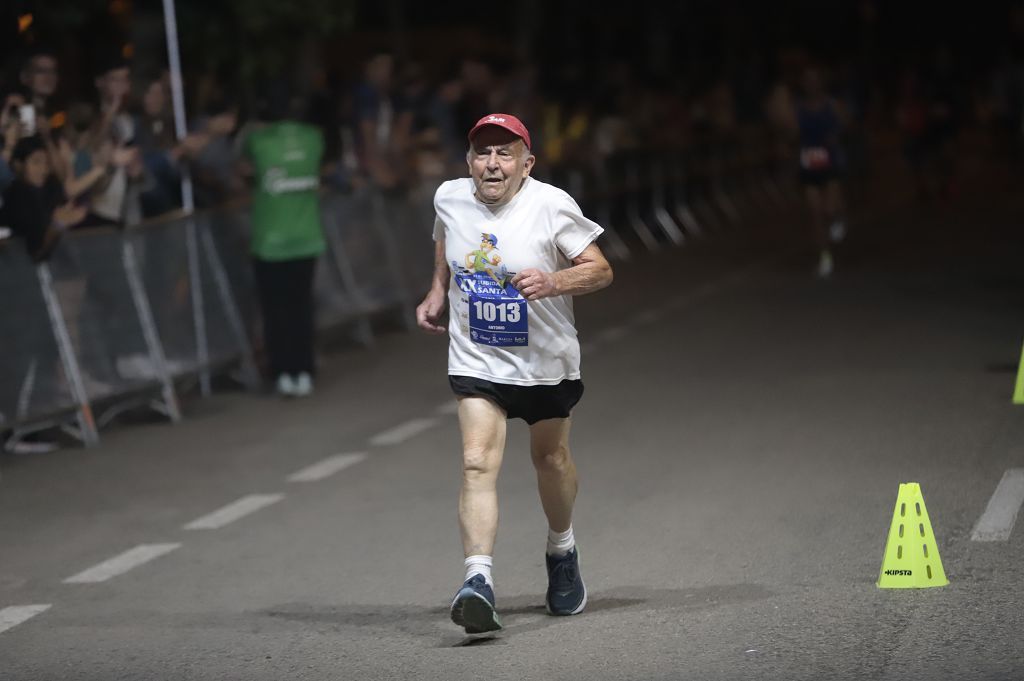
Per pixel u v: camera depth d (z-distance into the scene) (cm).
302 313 3825
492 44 8988
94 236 3472
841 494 2556
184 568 2344
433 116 5562
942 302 4841
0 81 3519
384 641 1927
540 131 6475
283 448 3250
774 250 6762
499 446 1902
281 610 2089
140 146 3872
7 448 3309
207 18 4984
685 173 8075
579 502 2612
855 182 9238
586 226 1880
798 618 1912
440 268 2012
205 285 3888
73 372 3366
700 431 3147
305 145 3766
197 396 3934
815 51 14350
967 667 1700
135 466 3142
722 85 8938
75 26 4644
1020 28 10269
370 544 2427
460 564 2284
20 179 3244
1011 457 2758
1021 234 6769
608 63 8981
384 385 3959
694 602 2011
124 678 1831
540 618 1992
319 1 4972
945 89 8588
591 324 4784
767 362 3938
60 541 2561
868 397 3394
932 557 2022
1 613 2147
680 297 5312
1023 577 2030
